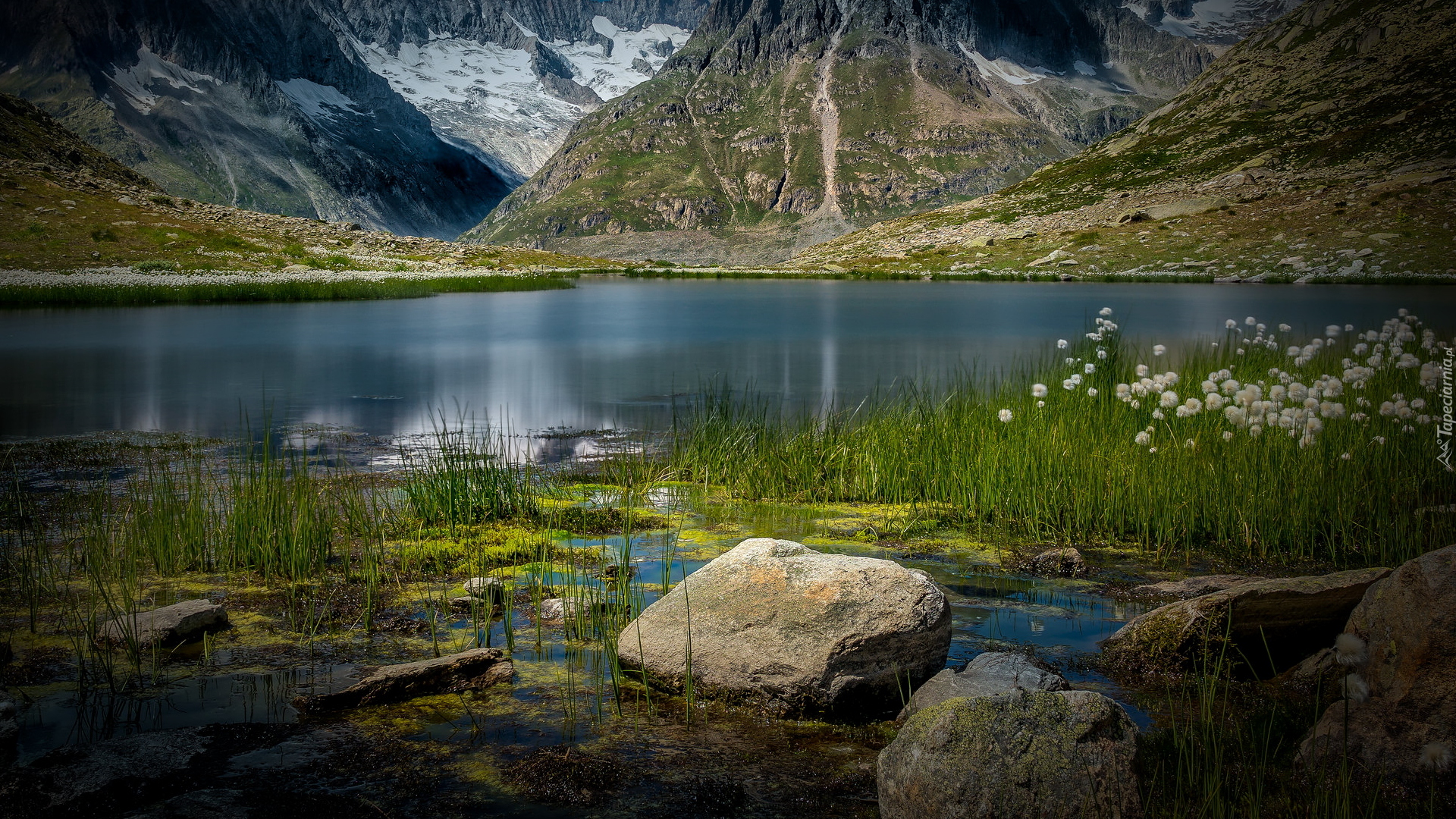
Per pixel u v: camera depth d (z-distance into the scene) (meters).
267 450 7.76
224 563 6.72
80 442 11.14
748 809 3.52
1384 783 3.51
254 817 3.38
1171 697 4.50
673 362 19.38
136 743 3.94
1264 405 8.37
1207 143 107.38
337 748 3.98
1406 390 10.89
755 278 67.19
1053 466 8.45
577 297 43.16
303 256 53.81
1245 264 54.16
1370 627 3.90
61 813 3.40
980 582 6.42
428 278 48.38
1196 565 6.89
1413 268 47.50
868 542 7.41
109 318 28.61
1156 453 8.65
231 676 4.76
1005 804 3.18
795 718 4.45
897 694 4.60
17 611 5.72
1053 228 82.88
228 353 20.62
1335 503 7.54
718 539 7.44
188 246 50.34
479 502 8.15
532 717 4.36
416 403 14.32
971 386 12.30
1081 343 21.59
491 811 3.45
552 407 13.98
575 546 7.24
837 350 21.81
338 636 5.36
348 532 7.20
